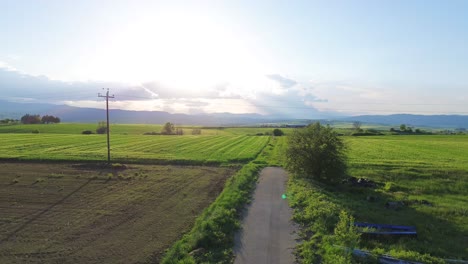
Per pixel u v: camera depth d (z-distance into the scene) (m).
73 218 21.80
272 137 104.62
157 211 23.36
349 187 32.59
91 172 39.31
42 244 17.41
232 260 14.55
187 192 29.25
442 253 16.55
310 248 15.66
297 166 34.50
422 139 98.50
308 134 35.03
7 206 24.72
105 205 24.94
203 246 15.89
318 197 24.62
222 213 20.08
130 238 18.16
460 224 21.97
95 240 17.91
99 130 119.25
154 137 96.44
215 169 42.53
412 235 18.58
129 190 30.06
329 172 33.59
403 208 25.41
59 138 85.00
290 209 22.69
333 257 14.01
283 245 16.28
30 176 36.53
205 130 152.38
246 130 153.38
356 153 60.38
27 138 82.75
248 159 50.88
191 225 20.27
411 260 14.59
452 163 47.03
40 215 22.50
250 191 28.47
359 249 15.26
